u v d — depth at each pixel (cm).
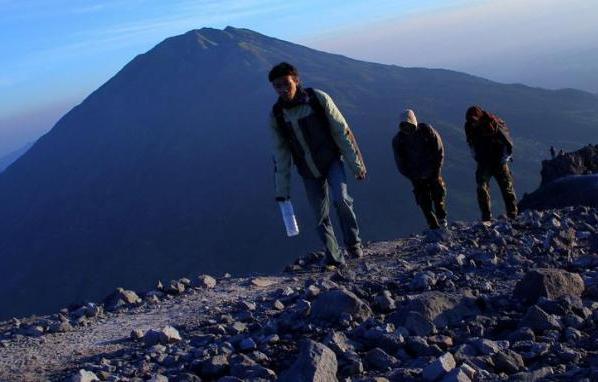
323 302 610
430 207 1205
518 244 895
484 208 1259
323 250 1082
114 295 856
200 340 601
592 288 602
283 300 735
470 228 1086
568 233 891
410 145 1178
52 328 725
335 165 899
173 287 881
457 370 393
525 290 596
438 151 1166
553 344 454
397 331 517
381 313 617
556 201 1484
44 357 611
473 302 567
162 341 614
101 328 716
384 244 1102
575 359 426
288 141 884
